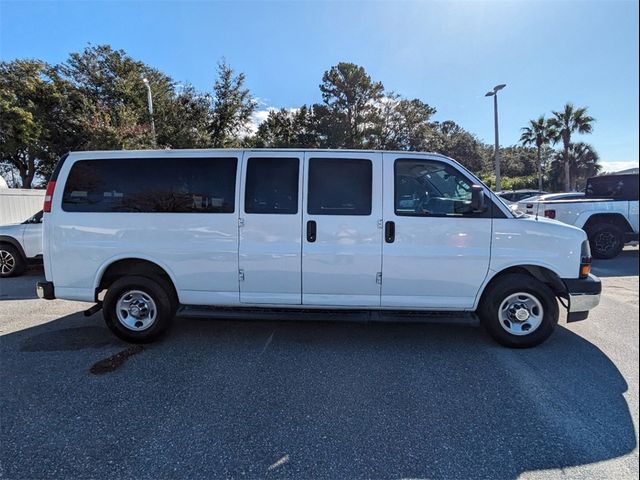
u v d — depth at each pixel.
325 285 4.05
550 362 3.79
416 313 4.16
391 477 2.30
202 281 4.14
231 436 2.66
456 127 60.06
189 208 4.13
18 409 2.99
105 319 4.24
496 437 2.65
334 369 3.65
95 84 28.69
